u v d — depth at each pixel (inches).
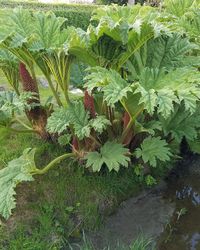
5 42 140.3
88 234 133.5
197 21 186.7
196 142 168.2
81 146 145.1
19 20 148.2
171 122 158.1
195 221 145.1
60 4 406.0
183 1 214.8
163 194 156.9
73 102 143.3
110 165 131.1
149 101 117.3
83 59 141.3
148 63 153.0
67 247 127.4
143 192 155.6
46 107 153.9
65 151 156.6
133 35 132.0
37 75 228.4
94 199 141.2
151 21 131.4
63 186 141.3
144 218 143.8
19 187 140.1
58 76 144.1
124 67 147.6
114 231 136.6
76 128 131.9
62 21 151.3
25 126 157.9
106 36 133.6
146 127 147.9
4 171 127.8
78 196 140.3
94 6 421.4
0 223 125.5
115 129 151.1
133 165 157.0
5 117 142.2
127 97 128.6
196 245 134.0
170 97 118.6
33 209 133.3
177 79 126.7
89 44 132.0
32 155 132.3
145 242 131.7
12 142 161.0
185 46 154.2
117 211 144.7
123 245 126.8
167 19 149.6
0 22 147.3
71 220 134.0
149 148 142.2
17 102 139.2
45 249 122.2
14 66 156.6
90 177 146.6
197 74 125.9
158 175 165.0
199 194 159.5
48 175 145.0
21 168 127.4
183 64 152.0
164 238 136.0
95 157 136.0
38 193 138.6
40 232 126.6
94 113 141.1
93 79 122.0
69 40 135.4
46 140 160.2
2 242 121.6
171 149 165.8
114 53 139.4
